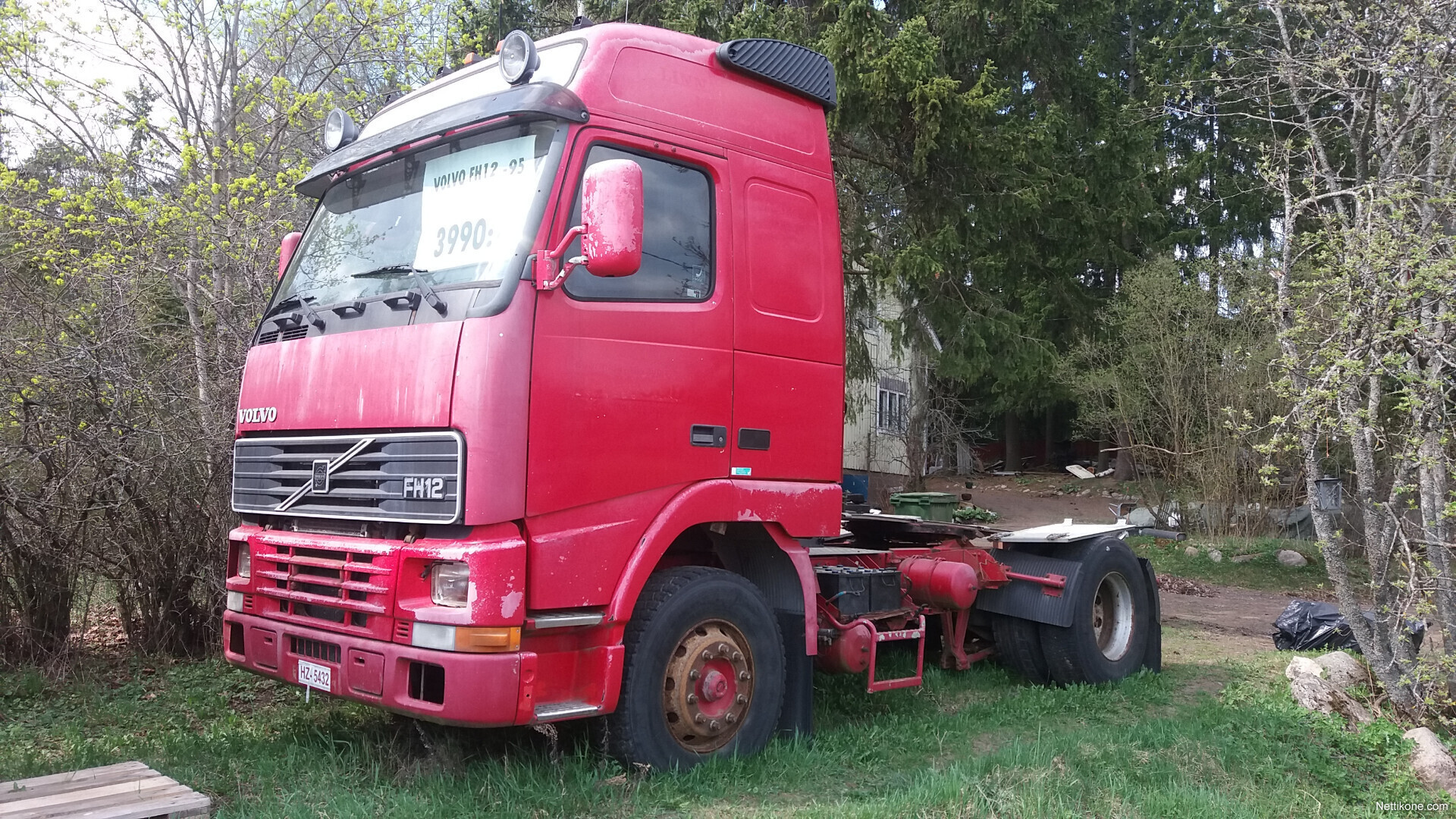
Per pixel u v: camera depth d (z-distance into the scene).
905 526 7.71
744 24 15.08
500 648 4.13
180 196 7.92
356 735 5.34
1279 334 6.47
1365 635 6.56
